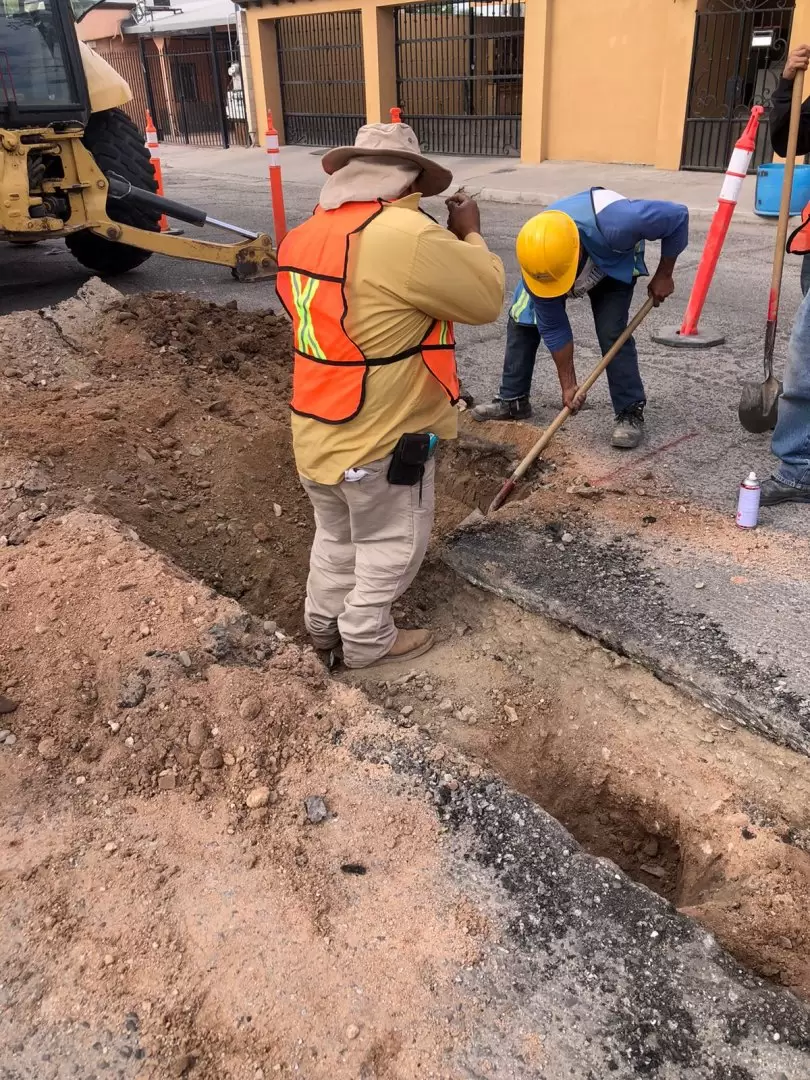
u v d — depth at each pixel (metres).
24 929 2.00
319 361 2.66
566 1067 1.74
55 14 6.63
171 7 25.69
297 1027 1.81
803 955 2.19
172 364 5.14
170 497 4.04
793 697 2.66
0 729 2.57
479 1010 1.84
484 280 2.56
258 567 3.88
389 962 1.93
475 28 16.05
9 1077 1.73
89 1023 1.82
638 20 12.79
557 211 3.49
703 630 2.97
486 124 15.93
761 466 4.11
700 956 1.96
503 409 4.64
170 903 2.06
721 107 12.72
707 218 10.38
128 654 2.76
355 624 3.13
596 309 4.12
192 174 17.20
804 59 3.75
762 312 6.51
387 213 2.49
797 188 9.38
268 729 2.52
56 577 3.09
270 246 7.92
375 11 16.12
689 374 5.29
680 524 3.64
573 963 1.93
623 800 2.85
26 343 5.11
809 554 3.38
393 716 2.65
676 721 2.87
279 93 19.42
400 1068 1.74
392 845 2.22
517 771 2.92
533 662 3.21
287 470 4.38
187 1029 1.81
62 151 6.70
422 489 2.91
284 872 2.14
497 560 3.47
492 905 2.07
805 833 2.53
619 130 13.70
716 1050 1.77
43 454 3.92
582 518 3.74
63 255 9.45
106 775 2.42
